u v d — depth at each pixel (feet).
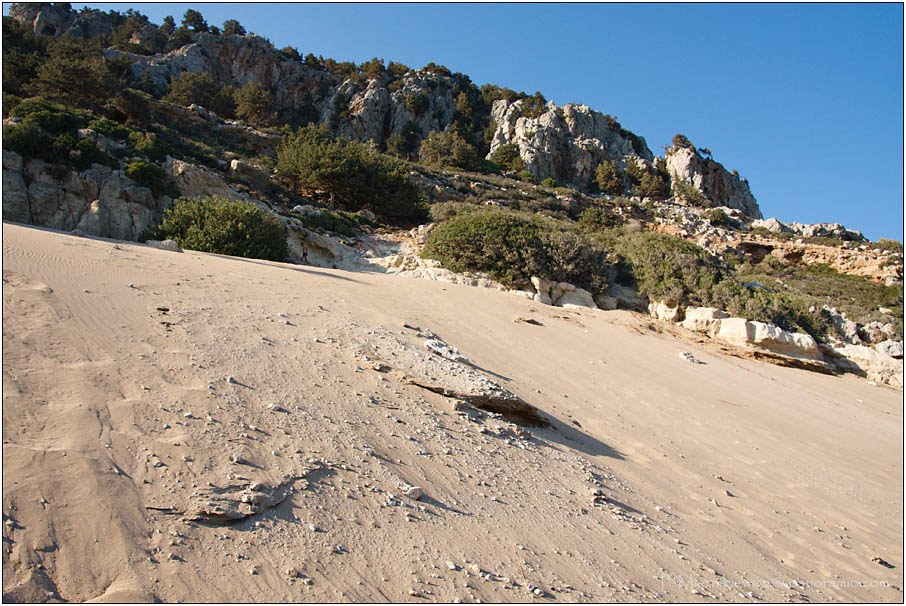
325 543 14.97
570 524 20.07
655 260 89.15
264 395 22.09
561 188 260.21
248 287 40.68
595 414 35.22
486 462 22.99
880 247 205.46
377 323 39.11
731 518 25.25
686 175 345.31
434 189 184.55
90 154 95.35
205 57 320.09
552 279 81.15
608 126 396.57
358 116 328.08
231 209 75.97
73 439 15.56
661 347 63.67
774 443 39.42
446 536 16.96
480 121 381.19
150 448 16.40
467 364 36.35
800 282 169.58
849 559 23.98
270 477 16.80
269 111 274.36
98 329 23.45
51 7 363.56
